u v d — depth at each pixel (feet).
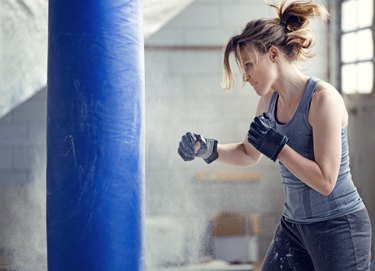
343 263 9.02
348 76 20.59
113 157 9.09
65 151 9.03
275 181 20.52
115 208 9.14
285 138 8.70
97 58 9.00
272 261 9.77
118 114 9.11
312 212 9.11
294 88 9.08
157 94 20.62
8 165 20.18
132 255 9.32
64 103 9.02
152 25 20.49
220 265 19.33
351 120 19.99
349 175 9.18
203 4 20.66
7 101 19.79
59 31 9.04
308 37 9.05
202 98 20.71
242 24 20.72
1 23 19.07
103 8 9.04
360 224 9.11
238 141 20.76
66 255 9.09
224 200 20.33
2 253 19.51
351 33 20.38
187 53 20.65
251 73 9.02
